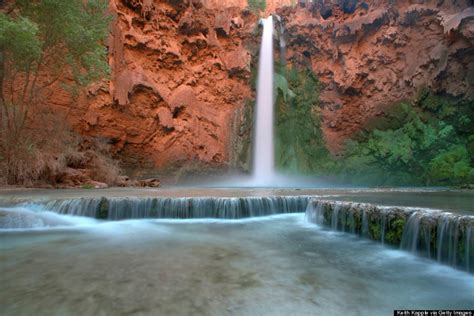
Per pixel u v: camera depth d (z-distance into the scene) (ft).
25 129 48.88
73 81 56.70
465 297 10.16
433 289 10.88
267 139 83.20
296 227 22.97
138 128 66.59
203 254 15.56
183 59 75.15
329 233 20.85
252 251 16.16
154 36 70.49
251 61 83.66
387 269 13.10
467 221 12.26
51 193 33.58
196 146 74.18
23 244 17.65
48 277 11.76
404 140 76.69
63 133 51.60
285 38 87.97
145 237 19.67
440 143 71.97
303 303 9.58
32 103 49.83
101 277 11.80
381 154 77.41
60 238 19.35
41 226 22.36
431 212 14.40
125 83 63.41
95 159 55.52
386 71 80.69
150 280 11.51
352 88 84.02
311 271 12.85
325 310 9.11
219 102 80.84
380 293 10.46
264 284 11.23
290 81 88.63
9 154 42.83
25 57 39.68
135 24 68.49
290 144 85.15
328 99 88.07
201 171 73.46
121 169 63.16
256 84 84.43
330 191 39.86
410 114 77.71
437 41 73.41
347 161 82.33
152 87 66.74
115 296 9.89
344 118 86.79
